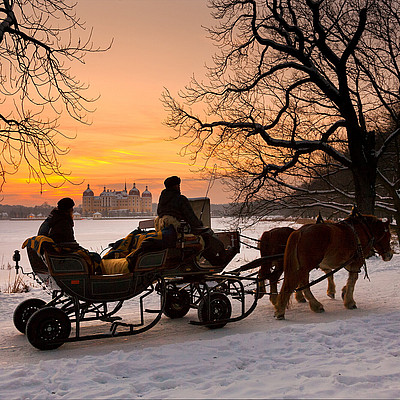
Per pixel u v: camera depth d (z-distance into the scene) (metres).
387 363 5.75
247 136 18.88
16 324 8.42
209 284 8.66
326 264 10.10
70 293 7.38
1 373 5.81
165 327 8.95
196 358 6.24
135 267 7.77
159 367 5.93
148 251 7.88
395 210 21.34
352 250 10.12
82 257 7.47
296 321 9.09
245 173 20.66
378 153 19.27
